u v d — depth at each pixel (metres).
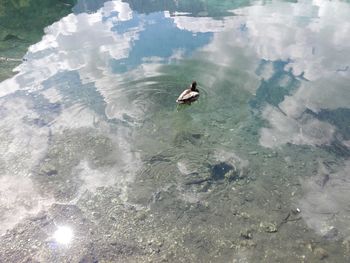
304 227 11.38
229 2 42.28
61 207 12.02
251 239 10.97
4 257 10.26
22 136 15.20
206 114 16.86
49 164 13.83
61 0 43.81
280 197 12.55
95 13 36.69
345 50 24.62
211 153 14.47
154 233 11.12
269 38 27.28
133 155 14.34
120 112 16.81
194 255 10.44
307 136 15.45
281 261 10.27
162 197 12.46
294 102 17.80
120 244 10.74
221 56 23.47
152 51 24.42
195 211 11.95
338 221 11.59
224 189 12.85
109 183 13.02
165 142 15.04
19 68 21.86
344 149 14.70
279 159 14.23
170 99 17.69
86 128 15.78
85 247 10.63
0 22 33.81
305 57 23.38
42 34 29.67
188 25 31.44
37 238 10.88
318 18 33.47
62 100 17.72
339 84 19.64
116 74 20.34
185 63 21.97
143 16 35.03
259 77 20.25
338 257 10.41
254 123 16.30
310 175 13.45
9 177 13.13
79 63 22.33
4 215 11.63
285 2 41.88
